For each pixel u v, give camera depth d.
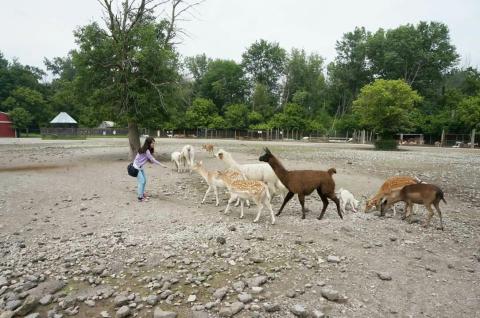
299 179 8.16
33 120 67.75
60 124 58.22
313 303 4.43
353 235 7.19
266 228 7.43
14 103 64.25
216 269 5.35
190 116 66.69
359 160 22.66
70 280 5.04
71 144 37.62
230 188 8.41
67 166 17.28
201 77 85.25
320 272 5.32
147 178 13.81
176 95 20.28
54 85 82.44
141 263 5.51
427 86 69.75
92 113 19.58
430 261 5.92
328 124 72.56
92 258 5.73
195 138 65.75
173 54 19.12
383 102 35.62
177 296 4.58
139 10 19.14
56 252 6.00
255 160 20.08
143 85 19.30
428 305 4.47
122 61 17.83
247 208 9.40
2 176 13.45
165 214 8.44
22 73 72.94
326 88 80.88
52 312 4.20
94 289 4.77
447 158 25.41
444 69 70.56
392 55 66.06
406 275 5.32
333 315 4.18
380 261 5.83
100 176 14.14
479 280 5.23
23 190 10.84
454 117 50.91
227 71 78.50
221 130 69.25
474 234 7.58
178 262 5.57
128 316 4.16
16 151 26.91
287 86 80.62
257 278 4.94
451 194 12.17
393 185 8.82
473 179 15.27
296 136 66.19
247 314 4.15
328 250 6.23
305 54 80.25
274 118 67.44
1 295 4.62
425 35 69.25
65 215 8.25
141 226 7.43
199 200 10.28
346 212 9.27
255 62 83.31
